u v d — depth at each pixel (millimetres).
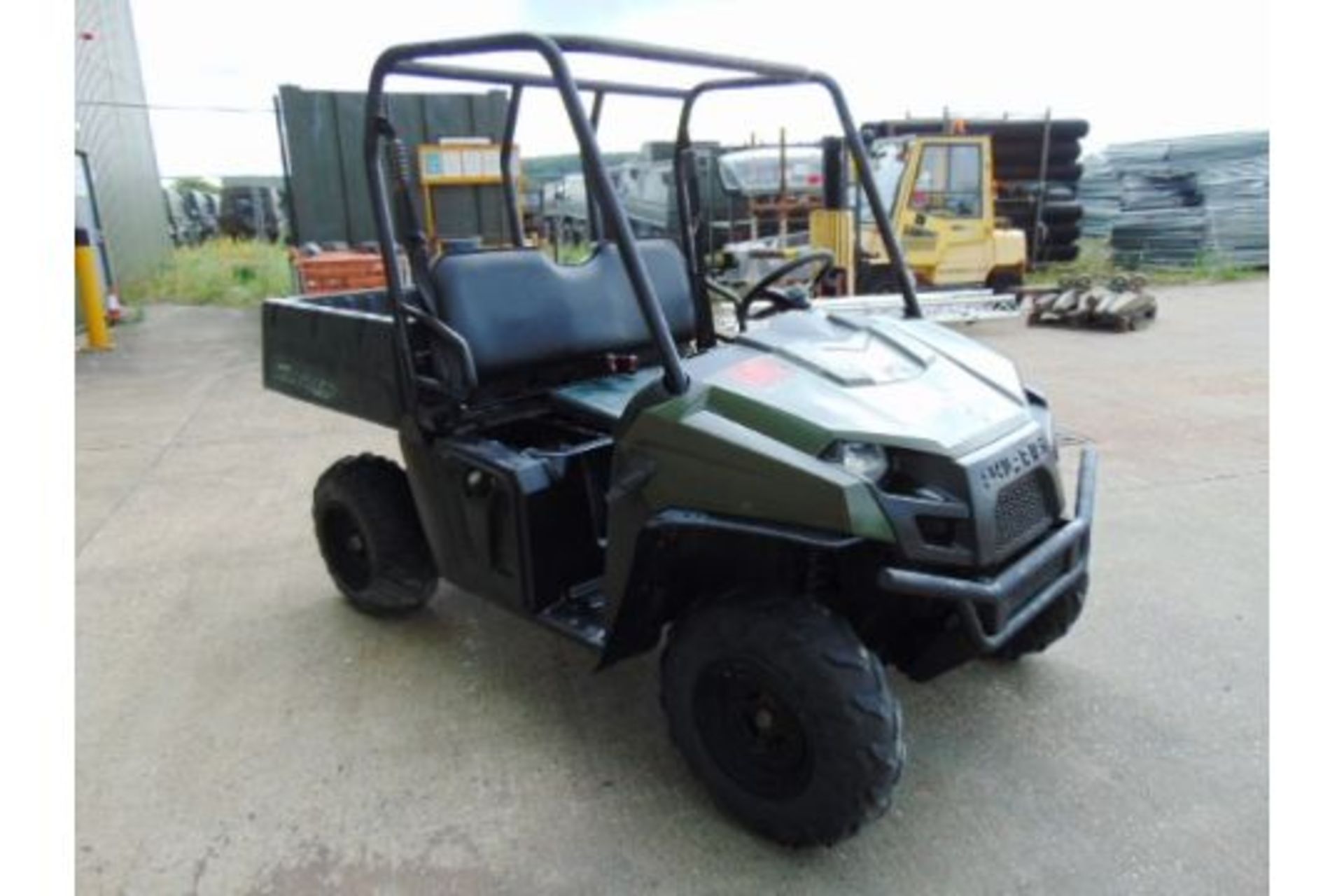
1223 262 12359
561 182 11484
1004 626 1816
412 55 2115
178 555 3451
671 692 1980
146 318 10094
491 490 2303
